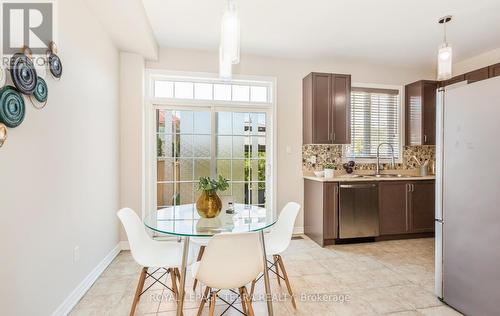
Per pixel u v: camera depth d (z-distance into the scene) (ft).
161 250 6.79
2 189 4.37
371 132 13.76
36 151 5.24
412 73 14.21
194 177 12.19
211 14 8.98
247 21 9.37
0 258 4.33
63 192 6.21
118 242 10.30
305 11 8.73
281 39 10.81
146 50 10.50
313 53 12.26
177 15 9.04
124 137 10.66
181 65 11.79
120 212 6.11
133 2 7.54
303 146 13.00
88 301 6.82
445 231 6.65
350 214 11.21
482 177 5.74
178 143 12.07
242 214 7.15
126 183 10.68
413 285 7.72
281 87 12.75
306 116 12.59
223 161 12.37
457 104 6.28
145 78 11.48
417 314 6.30
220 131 12.34
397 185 11.78
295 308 6.51
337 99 12.19
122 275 8.32
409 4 8.34
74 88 6.78
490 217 5.61
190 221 6.51
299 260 9.57
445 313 6.33
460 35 10.55
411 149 14.12
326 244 11.19
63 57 6.24
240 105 12.44
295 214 6.86
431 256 9.99
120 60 10.59
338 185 11.14
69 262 6.46
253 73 12.48
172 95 12.12
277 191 12.69
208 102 12.15
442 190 6.70
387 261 9.49
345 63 13.43
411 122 13.71
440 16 9.09
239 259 4.84
